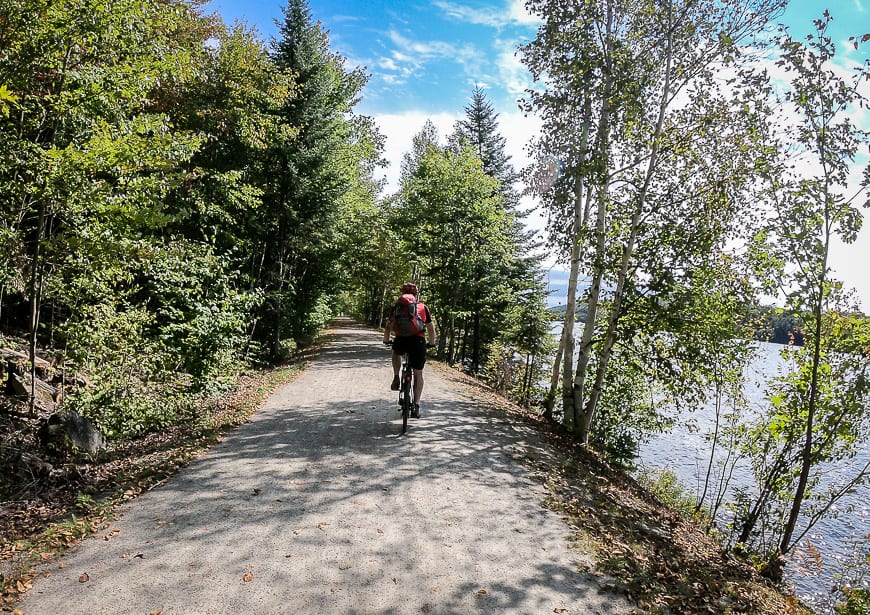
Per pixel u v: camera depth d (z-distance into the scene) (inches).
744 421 393.7
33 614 117.3
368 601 131.6
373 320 1950.1
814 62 272.7
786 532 298.2
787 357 334.3
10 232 271.3
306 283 853.2
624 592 151.4
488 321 1022.4
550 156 482.9
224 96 615.8
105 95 293.7
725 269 383.6
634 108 402.9
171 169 344.8
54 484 197.2
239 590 132.0
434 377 571.8
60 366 334.3
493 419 378.3
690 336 388.5
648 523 241.8
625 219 407.2
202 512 178.7
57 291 325.1
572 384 469.7
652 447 889.5
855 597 263.1
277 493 198.8
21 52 266.4
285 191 704.4
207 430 287.3
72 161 261.7
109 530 162.7
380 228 1309.1
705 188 380.5
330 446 264.8
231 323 356.5
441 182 854.5
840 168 274.7
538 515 202.4
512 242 1015.6
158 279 351.6
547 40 443.5
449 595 137.9
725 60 380.8
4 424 257.8
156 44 326.0
